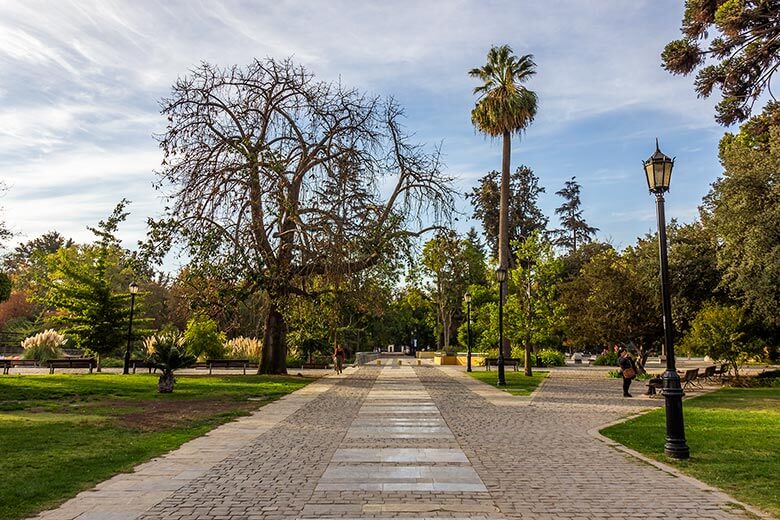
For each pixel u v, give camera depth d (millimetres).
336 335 36094
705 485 6969
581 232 82000
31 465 7926
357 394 18719
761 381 24328
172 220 22719
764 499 6348
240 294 23766
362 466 7965
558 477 7367
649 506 6094
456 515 5754
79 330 27797
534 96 35281
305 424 11992
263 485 6895
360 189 24188
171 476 7352
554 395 18844
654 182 9633
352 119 25078
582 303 30719
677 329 28422
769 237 21094
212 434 10688
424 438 10281
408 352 83000
